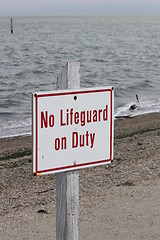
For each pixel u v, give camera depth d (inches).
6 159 1042.1
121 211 444.5
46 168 191.2
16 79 3080.7
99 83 2962.6
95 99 200.1
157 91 2493.8
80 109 196.7
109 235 385.4
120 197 497.4
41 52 5310.0
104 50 5644.7
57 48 5910.4
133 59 4522.6
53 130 190.7
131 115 1695.4
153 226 400.2
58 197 203.5
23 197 564.1
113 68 3769.7
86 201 491.2
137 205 461.1
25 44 6589.6
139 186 542.6
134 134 1283.2
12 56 4761.3
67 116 193.5
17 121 1646.2
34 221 443.2
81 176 637.9
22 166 848.3
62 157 194.5
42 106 186.9
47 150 190.2
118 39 7869.1
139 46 6363.2
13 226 431.2
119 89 2519.7
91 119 200.1
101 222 416.5
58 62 4256.9
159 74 3400.6
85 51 5482.3
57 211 204.4
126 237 379.9
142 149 890.1
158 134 1121.4
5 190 626.8
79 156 199.0
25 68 3703.3
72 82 194.7
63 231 202.4
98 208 459.5
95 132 201.9
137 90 2522.1
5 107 2014.0
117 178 611.8
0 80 3004.4
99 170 678.5
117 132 1339.8
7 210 498.6
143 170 645.9
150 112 1760.6
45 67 3821.4
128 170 658.2
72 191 200.1
